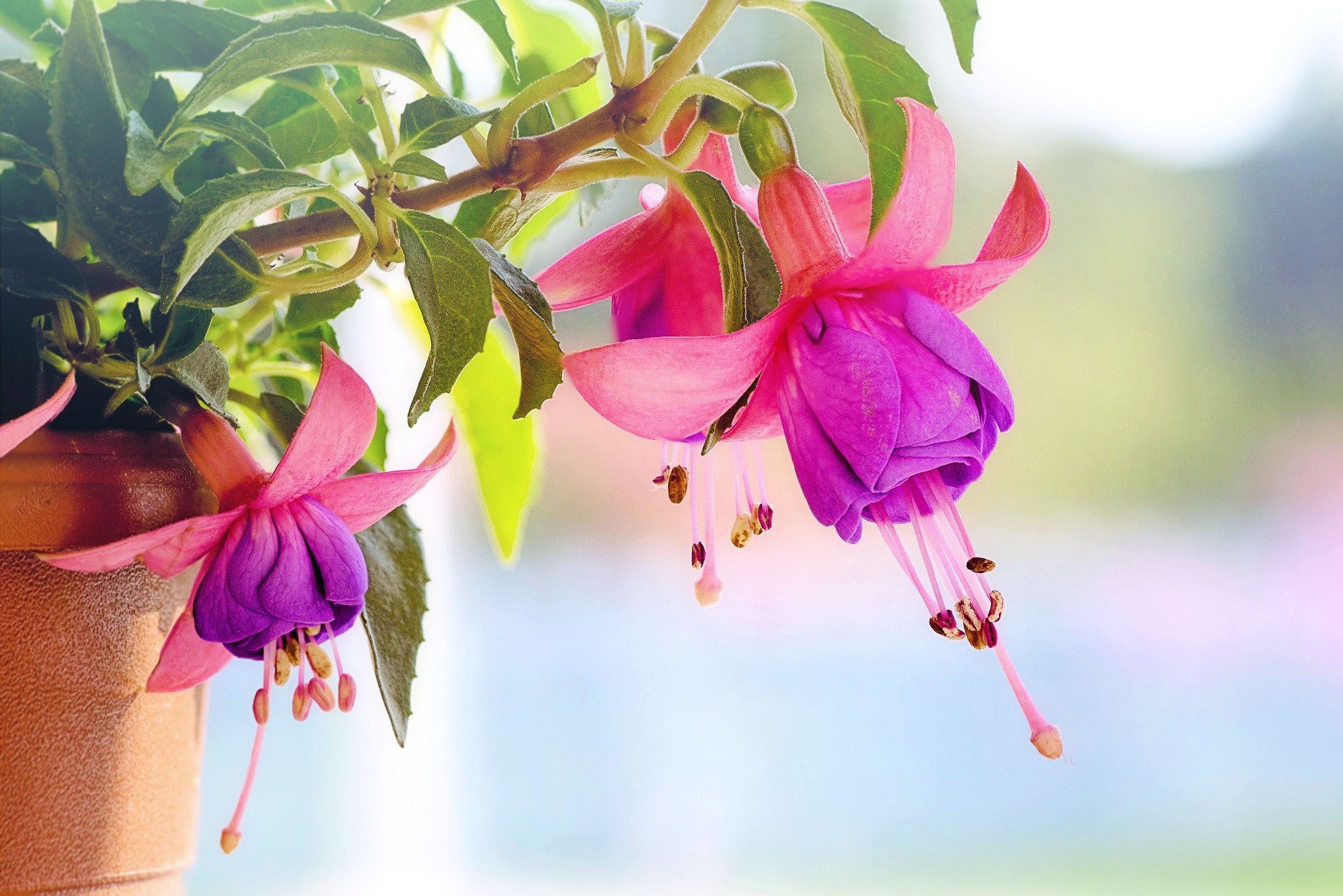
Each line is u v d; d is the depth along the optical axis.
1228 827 1.54
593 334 1.25
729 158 0.63
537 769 1.46
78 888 0.62
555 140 0.62
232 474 0.60
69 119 0.60
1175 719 1.64
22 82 0.63
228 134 0.61
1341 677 1.64
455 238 0.60
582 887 1.32
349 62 0.61
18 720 0.61
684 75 0.61
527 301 0.60
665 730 1.54
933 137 0.58
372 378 1.02
